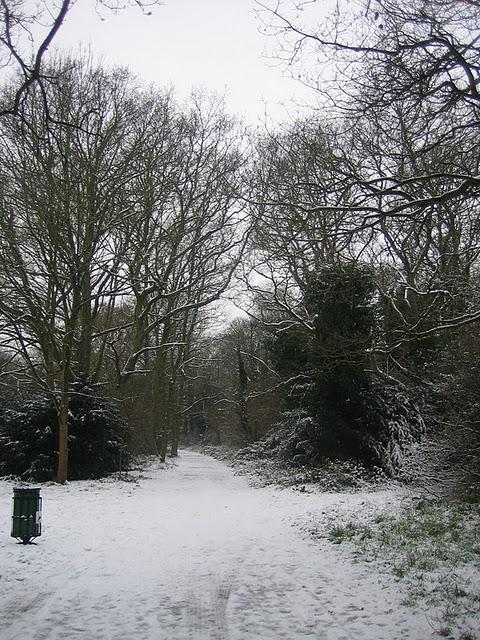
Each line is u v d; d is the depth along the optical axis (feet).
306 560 30.50
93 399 82.12
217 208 104.27
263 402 118.52
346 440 75.87
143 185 91.86
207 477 92.22
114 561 30.14
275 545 34.73
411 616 21.17
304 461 80.38
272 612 22.00
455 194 25.93
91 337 87.30
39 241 69.87
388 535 34.91
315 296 65.16
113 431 83.92
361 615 21.49
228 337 177.78
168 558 31.07
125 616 21.40
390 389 75.72
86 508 50.57
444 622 20.34
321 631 19.93
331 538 35.70
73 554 31.65
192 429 272.92
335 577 26.84
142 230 102.32
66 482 72.64
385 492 60.39
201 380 219.20
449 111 27.14
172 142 98.32
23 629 19.89
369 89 27.37
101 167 77.00
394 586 24.90
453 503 44.09
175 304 126.11
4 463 76.64
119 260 93.30
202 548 33.83
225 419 196.03
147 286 106.83
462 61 23.70
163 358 131.23
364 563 29.22
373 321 64.13
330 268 48.85
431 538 33.42
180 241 109.50
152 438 130.41
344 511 46.83
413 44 24.86
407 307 58.54
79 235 74.64
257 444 118.01
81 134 75.20
